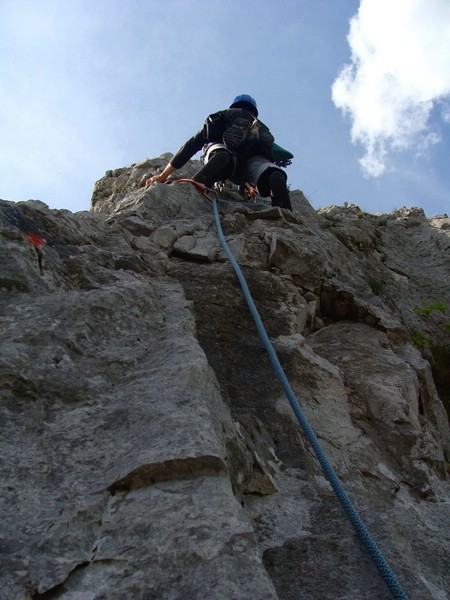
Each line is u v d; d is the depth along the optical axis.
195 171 6.67
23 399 2.11
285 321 3.87
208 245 4.41
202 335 3.38
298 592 1.97
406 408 3.34
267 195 5.82
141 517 1.67
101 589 1.46
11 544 1.56
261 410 2.97
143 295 3.00
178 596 1.43
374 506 2.64
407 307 6.50
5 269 2.77
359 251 6.87
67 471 1.85
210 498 1.73
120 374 2.42
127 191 6.39
